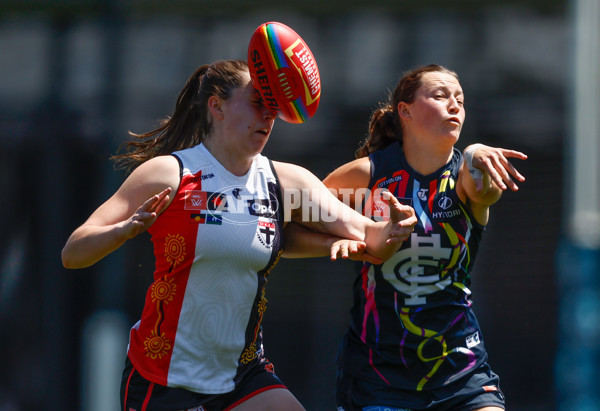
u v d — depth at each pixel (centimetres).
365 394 1423
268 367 1345
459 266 1416
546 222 4028
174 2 4334
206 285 1253
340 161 4097
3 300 3931
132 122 3875
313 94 1266
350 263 4138
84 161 4097
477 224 1424
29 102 4181
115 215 1243
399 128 1487
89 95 4169
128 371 1295
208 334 1255
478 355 1418
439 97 1409
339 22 4347
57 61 4288
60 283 3953
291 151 4116
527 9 4391
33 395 3862
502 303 3994
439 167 1434
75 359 3912
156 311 1261
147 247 4012
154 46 4238
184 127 1370
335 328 4075
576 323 3023
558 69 4253
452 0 4353
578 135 3178
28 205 4056
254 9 4338
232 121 1266
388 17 4366
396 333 1405
